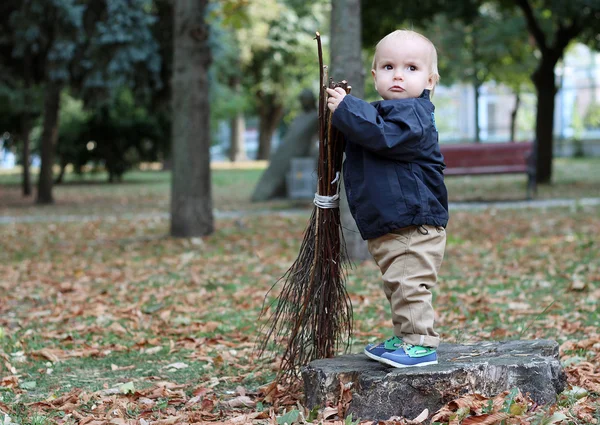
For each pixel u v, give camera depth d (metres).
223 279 8.25
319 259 3.88
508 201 16.62
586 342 4.95
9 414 3.86
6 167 56.06
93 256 10.23
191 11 11.28
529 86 35.34
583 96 52.72
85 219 15.46
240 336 5.64
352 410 3.47
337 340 4.12
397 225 3.36
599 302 6.48
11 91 21.22
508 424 3.21
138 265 9.34
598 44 19.33
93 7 18.34
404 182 3.36
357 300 6.97
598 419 3.46
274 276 8.38
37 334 5.84
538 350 3.89
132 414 3.86
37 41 18.14
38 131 33.84
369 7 18.03
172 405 4.02
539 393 3.55
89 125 28.22
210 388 4.29
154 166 48.03
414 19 18.30
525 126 59.72
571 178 22.89
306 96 19.27
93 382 4.54
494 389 3.51
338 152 3.80
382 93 3.54
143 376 4.68
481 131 59.59
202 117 11.69
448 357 3.75
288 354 4.26
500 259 9.13
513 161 16.62
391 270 3.45
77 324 6.23
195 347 5.43
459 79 33.75
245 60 35.47
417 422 3.32
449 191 20.12
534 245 10.07
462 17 18.11
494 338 5.37
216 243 11.05
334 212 3.87
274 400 3.98
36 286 8.09
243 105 34.59
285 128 60.75
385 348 3.59
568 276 7.77
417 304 3.44
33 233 13.07
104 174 36.09
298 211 15.90
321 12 37.56
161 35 19.42
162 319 6.32
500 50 26.36
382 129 3.26
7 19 17.95
